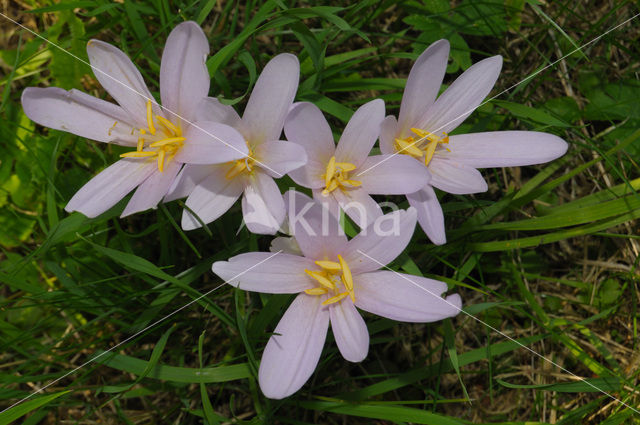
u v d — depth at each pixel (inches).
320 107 12.9
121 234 12.7
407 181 11.0
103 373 13.7
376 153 11.9
